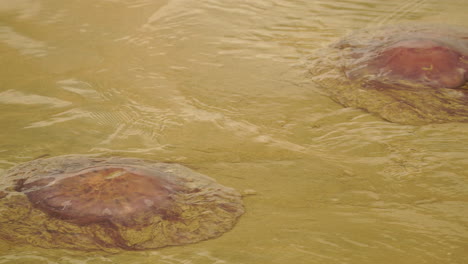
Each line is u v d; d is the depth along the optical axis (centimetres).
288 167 406
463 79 539
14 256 291
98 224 315
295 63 610
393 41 625
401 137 453
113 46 639
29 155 416
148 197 337
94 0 775
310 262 288
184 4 781
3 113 484
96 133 457
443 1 820
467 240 308
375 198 361
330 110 507
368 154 427
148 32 683
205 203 345
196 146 441
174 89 546
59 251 296
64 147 430
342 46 648
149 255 294
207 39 669
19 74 562
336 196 364
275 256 293
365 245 303
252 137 458
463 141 442
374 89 535
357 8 789
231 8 774
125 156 418
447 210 344
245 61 614
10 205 332
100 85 547
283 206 349
